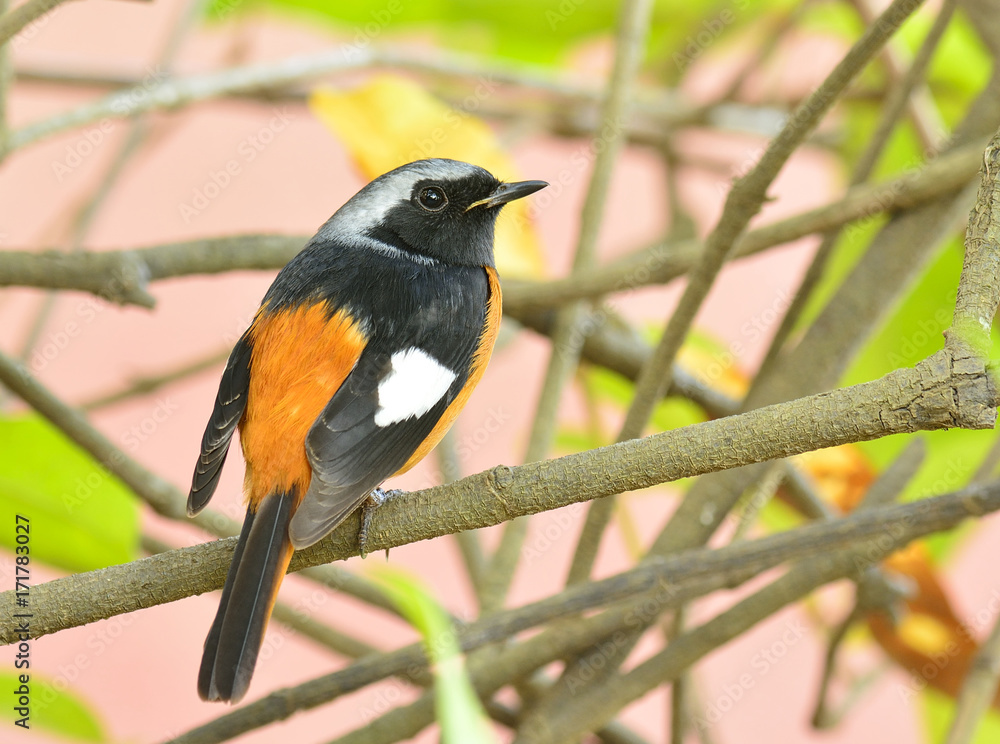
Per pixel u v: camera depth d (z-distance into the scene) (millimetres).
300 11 3174
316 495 2998
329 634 3074
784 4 3180
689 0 3191
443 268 3045
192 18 3152
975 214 2965
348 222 3055
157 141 3193
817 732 3076
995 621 3037
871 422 2961
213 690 2980
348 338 3020
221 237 3082
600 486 2977
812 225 3070
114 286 3066
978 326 2957
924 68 3070
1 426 3053
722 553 3025
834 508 3104
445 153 3092
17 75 3162
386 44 3186
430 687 3047
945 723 3084
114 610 2988
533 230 3109
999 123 3078
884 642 3084
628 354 3113
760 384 3074
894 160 3146
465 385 3035
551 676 3064
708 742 3082
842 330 3068
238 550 2994
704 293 3029
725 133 3195
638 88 3189
